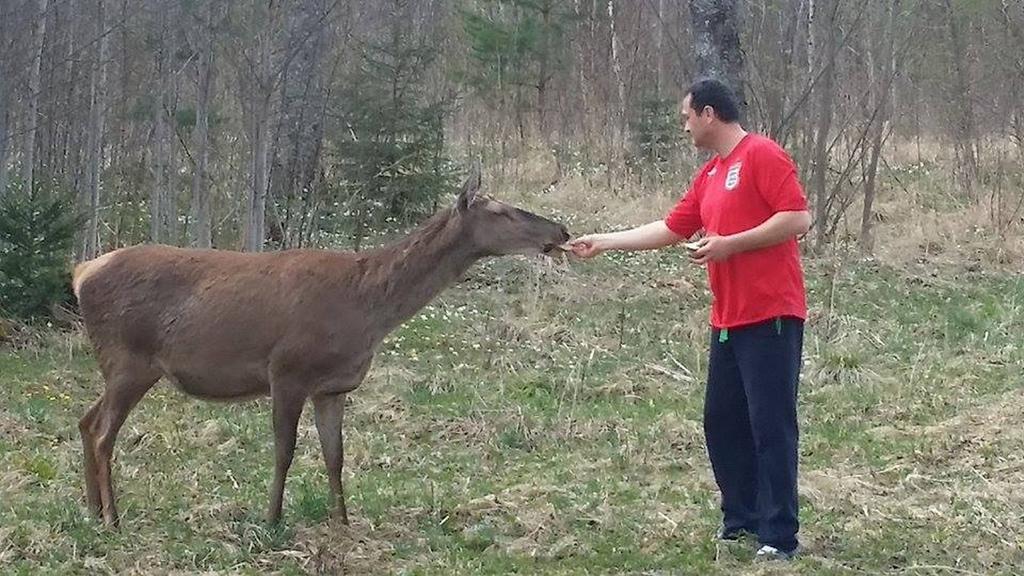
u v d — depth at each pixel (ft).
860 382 31.42
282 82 39.11
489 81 70.74
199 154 39.09
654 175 58.80
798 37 53.11
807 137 51.06
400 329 35.76
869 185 48.49
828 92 48.42
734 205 18.44
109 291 20.70
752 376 18.63
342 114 45.96
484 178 57.52
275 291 20.12
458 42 76.54
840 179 48.34
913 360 33.45
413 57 52.26
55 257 34.60
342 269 20.30
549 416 28.32
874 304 40.04
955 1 60.49
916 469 24.31
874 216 54.80
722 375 19.38
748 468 19.93
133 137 45.47
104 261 21.06
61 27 41.27
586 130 68.74
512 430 27.12
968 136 59.26
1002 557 19.43
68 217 35.99
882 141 52.90
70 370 31.35
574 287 41.01
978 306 39.63
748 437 19.77
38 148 43.57
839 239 50.19
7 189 36.27
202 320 20.21
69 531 19.84
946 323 37.47
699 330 35.99
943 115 72.49
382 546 19.70
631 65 69.92
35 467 23.43
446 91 63.00
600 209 53.31
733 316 18.72
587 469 24.85
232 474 23.94
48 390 29.45
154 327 20.48
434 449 26.43
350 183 44.83
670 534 20.47
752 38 53.72
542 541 20.17
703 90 18.80
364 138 44.65
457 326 36.40
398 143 44.93
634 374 32.32
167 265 20.74
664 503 22.38
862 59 64.13
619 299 40.14
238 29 38.73
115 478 23.24
